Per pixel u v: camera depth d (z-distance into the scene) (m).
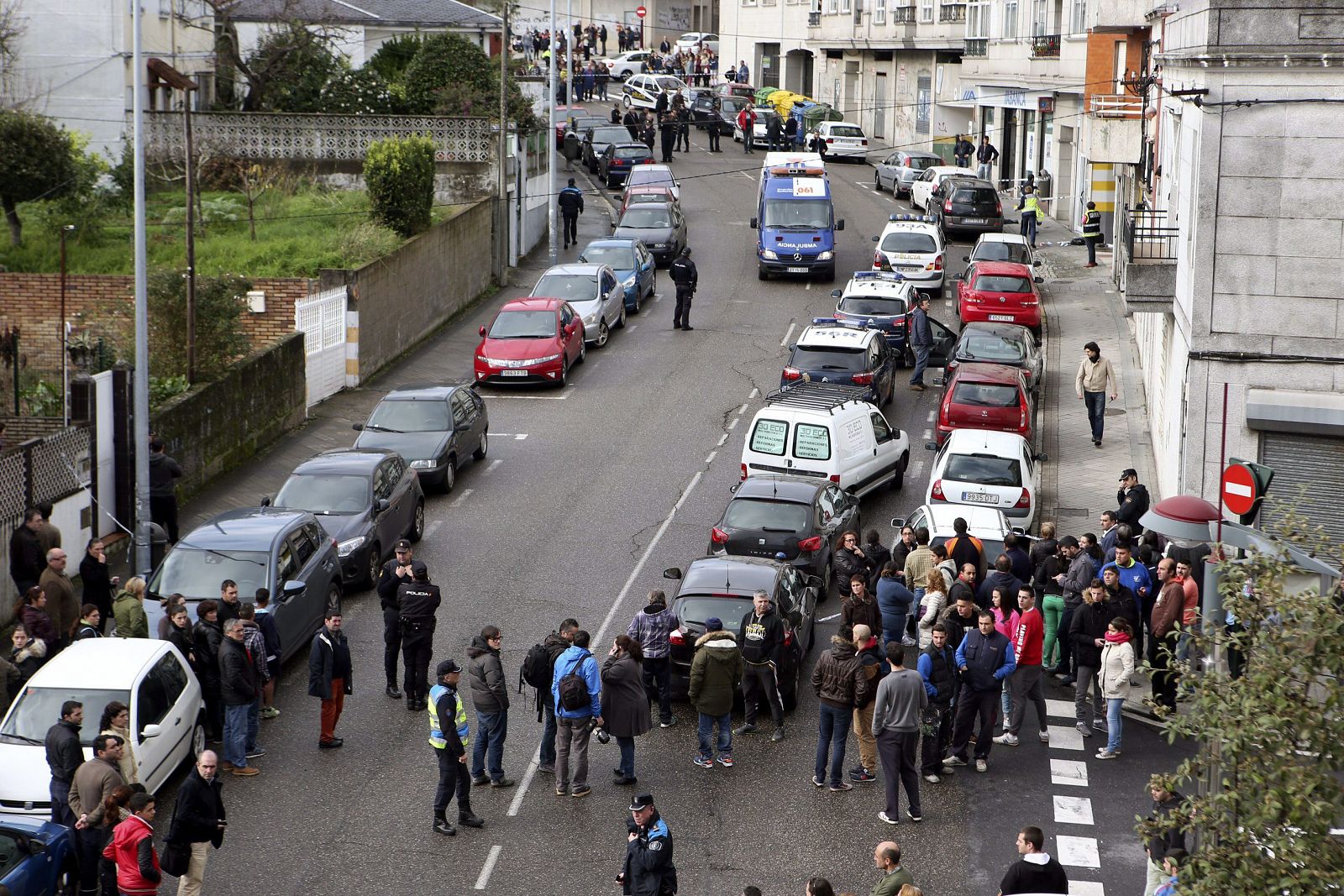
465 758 13.98
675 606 16.86
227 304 26.25
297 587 17.50
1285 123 18.28
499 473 25.81
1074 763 15.63
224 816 12.50
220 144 40.91
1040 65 52.19
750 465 22.83
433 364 33.56
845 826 14.19
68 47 39.50
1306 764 8.78
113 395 21.69
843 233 48.53
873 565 18.59
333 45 46.88
